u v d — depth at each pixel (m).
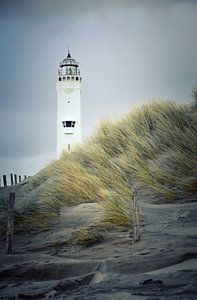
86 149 18.36
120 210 11.40
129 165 15.52
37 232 11.61
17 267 7.72
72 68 56.22
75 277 7.26
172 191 13.21
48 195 14.84
